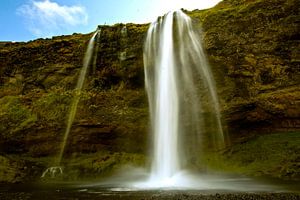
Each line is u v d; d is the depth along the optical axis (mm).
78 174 22812
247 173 20172
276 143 21406
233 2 26625
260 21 24047
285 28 23453
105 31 27531
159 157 24312
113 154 24516
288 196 13250
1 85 28516
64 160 24734
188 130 24453
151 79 26172
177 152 24047
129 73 26578
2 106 27188
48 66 28094
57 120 25828
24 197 14844
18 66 28531
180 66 25484
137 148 25109
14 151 25734
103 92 26500
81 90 26891
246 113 23469
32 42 29219
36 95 27375
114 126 25297
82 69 27484
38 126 25797
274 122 23047
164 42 26391
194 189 16469
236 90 23953
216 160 22719
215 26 24938
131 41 26984
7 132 25891
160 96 25578
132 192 15734
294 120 22484
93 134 25312
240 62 24125
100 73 27094
